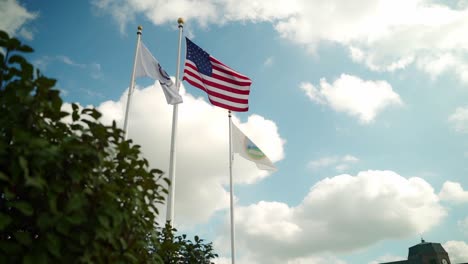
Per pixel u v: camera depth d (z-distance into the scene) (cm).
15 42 278
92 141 314
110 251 320
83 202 283
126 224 330
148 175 358
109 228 297
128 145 342
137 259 354
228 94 1450
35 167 261
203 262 823
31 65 274
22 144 254
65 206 272
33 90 268
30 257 252
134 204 342
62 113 304
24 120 273
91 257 298
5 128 269
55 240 258
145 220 381
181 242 794
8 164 261
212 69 1474
